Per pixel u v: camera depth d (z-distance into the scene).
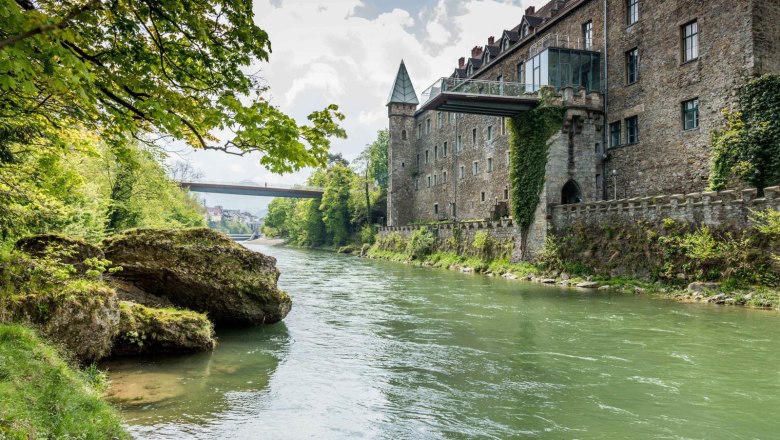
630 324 14.50
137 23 5.69
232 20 5.83
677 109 25.70
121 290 12.37
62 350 7.60
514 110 31.88
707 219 19.70
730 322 14.29
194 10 5.75
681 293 19.33
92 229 16.55
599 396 8.52
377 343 12.30
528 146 31.52
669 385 9.05
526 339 12.75
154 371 9.38
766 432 7.05
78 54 5.09
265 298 14.05
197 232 13.98
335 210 77.12
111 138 7.41
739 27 22.39
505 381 9.34
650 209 22.61
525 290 23.02
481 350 11.64
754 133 20.80
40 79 5.56
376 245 60.56
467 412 7.79
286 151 6.00
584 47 33.06
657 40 27.00
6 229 9.98
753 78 21.62
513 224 32.84
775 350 11.27
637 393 8.66
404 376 9.61
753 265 17.53
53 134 8.10
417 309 17.52
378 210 74.19
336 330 13.84
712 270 18.95
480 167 47.44
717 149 22.39
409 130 65.81
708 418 7.55
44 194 11.48
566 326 14.34
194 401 7.88
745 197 18.22
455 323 14.91
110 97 5.66
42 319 7.96
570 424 7.34
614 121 30.05
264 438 6.62
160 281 13.01
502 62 43.16
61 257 9.72
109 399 7.70
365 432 6.97
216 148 6.21
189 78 6.19
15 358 6.08
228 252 13.85
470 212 49.34
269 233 128.75
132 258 12.76
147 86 5.62
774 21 22.27
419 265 42.44
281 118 5.99
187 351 10.81
